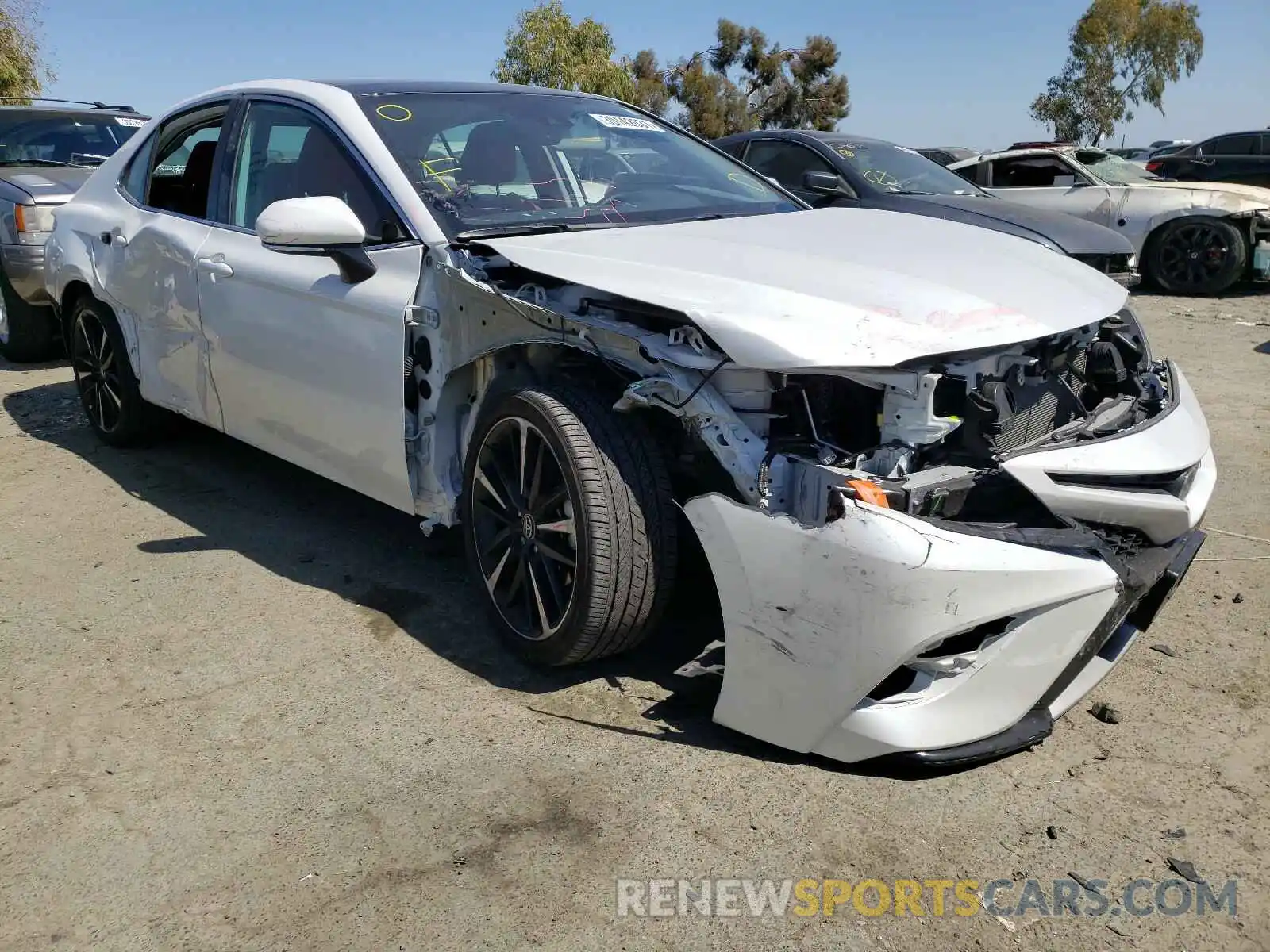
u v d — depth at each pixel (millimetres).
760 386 2451
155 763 2596
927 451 2434
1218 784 2469
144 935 2039
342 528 4152
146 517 4281
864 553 2201
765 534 2336
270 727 2750
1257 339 8148
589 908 2092
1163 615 3350
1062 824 2326
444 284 3033
